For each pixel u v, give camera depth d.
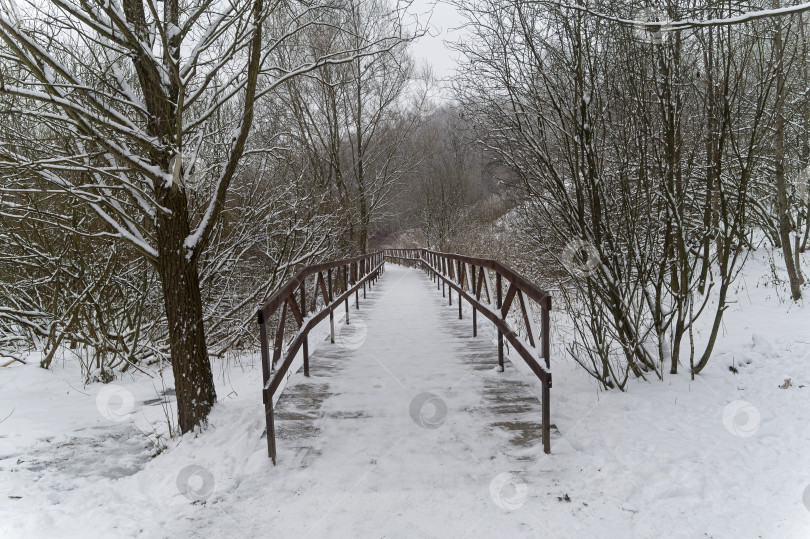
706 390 4.63
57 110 5.39
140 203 4.74
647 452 3.60
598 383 5.16
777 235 11.54
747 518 2.77
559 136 5.45
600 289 5.12
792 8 3.28
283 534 2.90
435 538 2.82
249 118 4.73
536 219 6.64
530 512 3.02
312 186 11.88
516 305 10.47
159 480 3.64
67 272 7.07
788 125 8.35
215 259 8.49
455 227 27.20
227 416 4.80
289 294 4.83
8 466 4.04
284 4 5.10
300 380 5.88
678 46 4.84
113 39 4.21
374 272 18.09
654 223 5.34
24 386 6.49
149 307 9.02
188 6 5.00
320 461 3.83
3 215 6.12
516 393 5.16
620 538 2.71
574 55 5.06
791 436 3.58
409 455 3.88
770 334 5.98
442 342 7.78
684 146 5.45
